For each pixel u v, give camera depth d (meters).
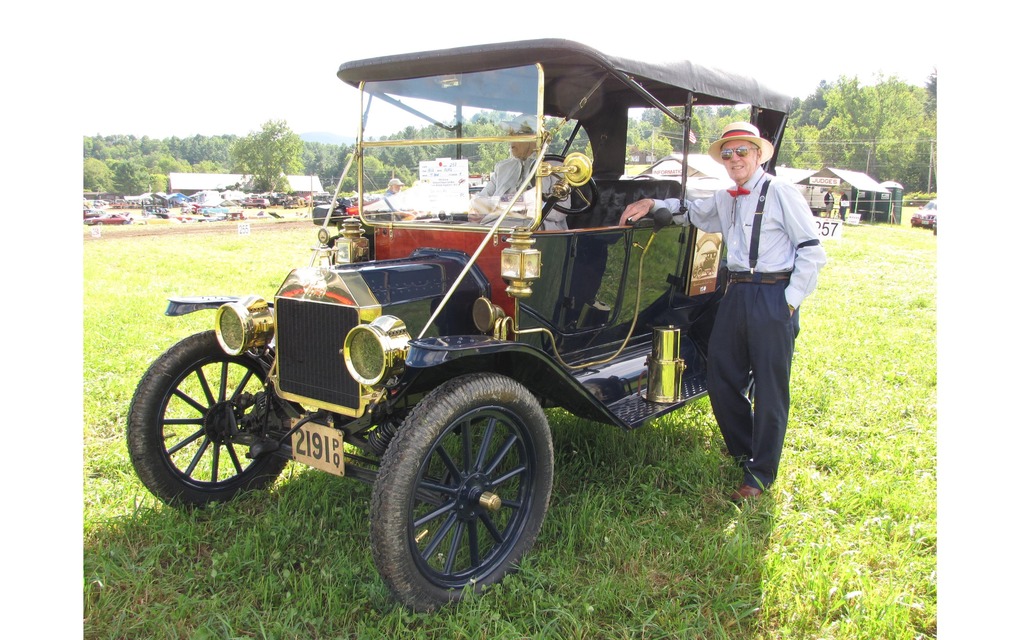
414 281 2.88
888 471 3.62
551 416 4.19
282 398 2.88
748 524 3.11
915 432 4.15
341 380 2.66
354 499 3.19
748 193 3.29
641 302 3.96
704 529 3.04
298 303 2.73
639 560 2.80
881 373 5.23
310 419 2.76
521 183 3.03
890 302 8.39
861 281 10.31
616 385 3.63
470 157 3.18
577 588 2.63
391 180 3.49
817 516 3.19
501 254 2.86
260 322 2.94
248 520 3.03
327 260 3.56
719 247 4.58
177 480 3.09
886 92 65.25
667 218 3.45
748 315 3.29
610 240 3.51
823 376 5.04
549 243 3.12
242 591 2.56
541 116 2.90
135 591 2.53
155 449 3.01
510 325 2.91
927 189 56.78
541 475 2.78
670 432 4.03
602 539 2.94
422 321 2.85
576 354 3.63
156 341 5.80
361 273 2.72
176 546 2.79
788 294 3.18
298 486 3.33
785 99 4.48
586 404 3.02
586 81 3.24
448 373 2.76
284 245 14.87
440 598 2.47
